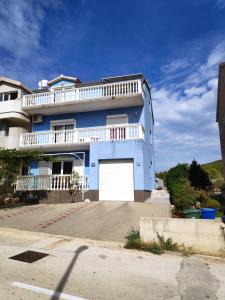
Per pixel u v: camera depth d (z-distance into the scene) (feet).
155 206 43.29
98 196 51.72
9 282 14.61
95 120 61.62
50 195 53.47
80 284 14.66
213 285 15.20
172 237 23.04
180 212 34.19
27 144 61.82
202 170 67.56
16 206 48.55
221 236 21.85
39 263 18.19
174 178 60.54
